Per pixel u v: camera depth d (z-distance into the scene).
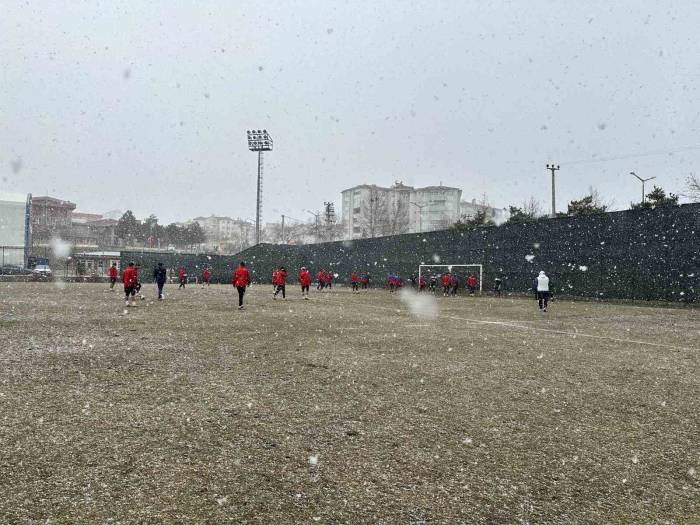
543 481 3.68
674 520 3.14
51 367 7.03
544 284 19.95
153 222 97.81
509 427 4.92
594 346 10.36
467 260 35.47
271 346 9.45
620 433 4.80
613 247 26.86
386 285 41.81
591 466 3.98
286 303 21.30
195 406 5.33
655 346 10.47
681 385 6.86
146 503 3.15
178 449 4.10
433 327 13.33
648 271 25.27
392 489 3.48
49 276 39.59
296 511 3.11
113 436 4.35
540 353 9.34
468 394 6.17
